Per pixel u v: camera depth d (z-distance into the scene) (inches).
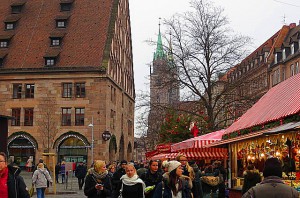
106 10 2588.6
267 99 820.6
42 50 2487.7
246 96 1465.3
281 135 642.2
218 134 979.3
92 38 2490.2
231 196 778.2
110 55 2454.5
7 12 2687.0
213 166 708.7
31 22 2623.0
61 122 2372.0
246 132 770.2
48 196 1133.1
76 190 1358.3
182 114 1651.1
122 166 560.7
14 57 2488.9
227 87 1489.9
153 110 1612.9
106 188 458.0
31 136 2372.0
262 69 3070.9
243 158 858.1
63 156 2348.7
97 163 460.4
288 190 256.4
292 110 597.6
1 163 324.8
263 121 696.4
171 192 382.3
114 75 2541.8
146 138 2706.7
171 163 386.6
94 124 2342.5
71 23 2566.4
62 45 2490.2
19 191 330.3
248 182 461.1
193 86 1491.1
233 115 1487.5
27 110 2404.0
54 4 2667.3
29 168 2262.6
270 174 264.5
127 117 2903.5
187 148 984.9
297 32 2689.5
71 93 2384.4
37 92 2406.5
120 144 2687.0
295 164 661.9
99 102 2353.6
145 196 442.0
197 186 481.7
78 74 2379.4
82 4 2630.4
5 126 1294.3
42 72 2404.0
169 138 1657.2
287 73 2741.1
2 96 2433.6
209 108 1487.5
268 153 664.4
